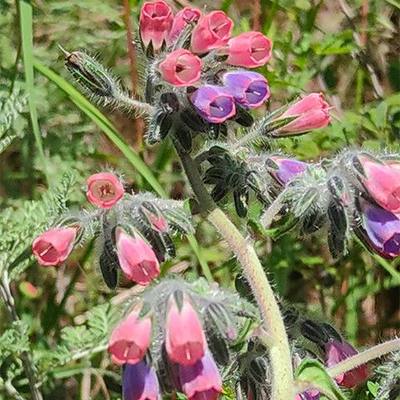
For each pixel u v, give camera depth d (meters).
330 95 0.66
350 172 0.41
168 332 0.37
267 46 0.41
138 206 0.41
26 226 0.52
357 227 0.42
